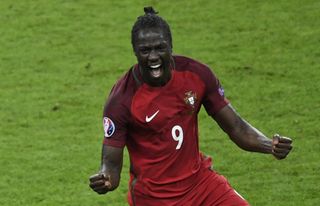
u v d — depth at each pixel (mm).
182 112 22812
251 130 23500
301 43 50562
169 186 23078
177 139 22828
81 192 34469
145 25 22016
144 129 22797
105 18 56375
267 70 47344
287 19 53938
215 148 38438
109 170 22797
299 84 45250
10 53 52156
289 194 33188
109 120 22812
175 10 56781
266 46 50562
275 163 36438
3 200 33781
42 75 48781
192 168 23125
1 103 45188
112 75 48094
